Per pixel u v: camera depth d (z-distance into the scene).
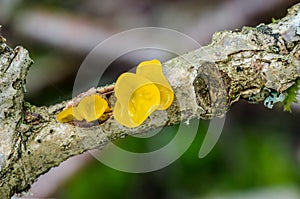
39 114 0.42
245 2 0.58
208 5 0.61
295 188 0.54
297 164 0.56
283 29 0.42
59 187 0.54
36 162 0.42
